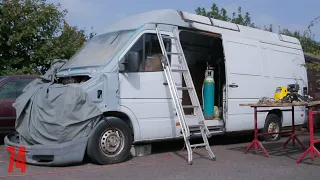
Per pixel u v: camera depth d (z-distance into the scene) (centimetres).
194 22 932
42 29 1622
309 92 1445
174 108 852
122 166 734
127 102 777
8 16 1510
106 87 748
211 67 1040
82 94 716
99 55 812
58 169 703
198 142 1042
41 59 1588
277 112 1138
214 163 777
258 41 1095
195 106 834
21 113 756
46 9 1595
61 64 879
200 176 663
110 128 748
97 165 740
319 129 1415
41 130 722
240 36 1043
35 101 743
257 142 879
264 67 1096
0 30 1484
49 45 1588
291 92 871
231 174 680
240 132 1037
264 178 654
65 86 734
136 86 793
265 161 801
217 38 1039
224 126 984
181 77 880
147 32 833
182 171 700
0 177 644
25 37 1552
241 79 1019
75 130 712
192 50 1093
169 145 1005
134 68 763
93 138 723
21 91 1018
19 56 1588
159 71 837
